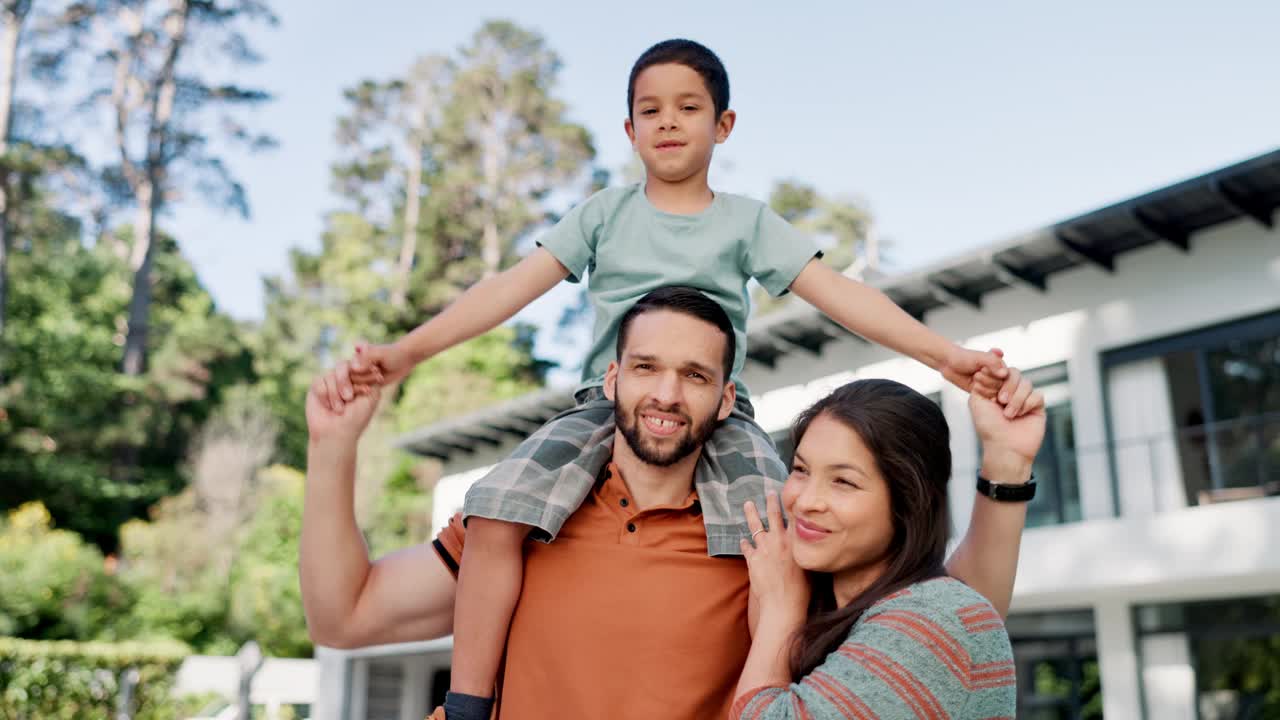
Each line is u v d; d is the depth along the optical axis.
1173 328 10.52
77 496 27.36
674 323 1.94
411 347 2.13
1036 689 11.25
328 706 16.17
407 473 27.20
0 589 20.53
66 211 31.28
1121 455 10.68
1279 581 9.53
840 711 1.58
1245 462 10.02
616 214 2.32
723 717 1.95
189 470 27.56
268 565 25.02
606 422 2.18
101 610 22.38
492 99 37.25
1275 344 10.00
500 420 15.19
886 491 1.77
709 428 1.97
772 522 1.89
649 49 2.33
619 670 1.93
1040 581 10.34
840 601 1.87
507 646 2.01
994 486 1.98
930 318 12.17
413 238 36.09
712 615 1.97
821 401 1.86
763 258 2.27
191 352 31.34
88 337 29.30
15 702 15.03
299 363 32.19
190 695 16.12
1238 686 9.96
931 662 1.62
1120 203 9.77
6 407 26.69
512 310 2.25
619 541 2.02
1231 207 9.91
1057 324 11.27
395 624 2.25
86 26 31.66
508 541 2.00
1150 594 10.34
